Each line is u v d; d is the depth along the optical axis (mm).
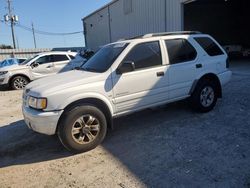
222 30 23812
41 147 5414
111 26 27641
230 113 6371
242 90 8516
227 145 4734
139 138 5375
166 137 5285
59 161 4730
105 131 5152
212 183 3658
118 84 5246
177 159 4391
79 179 4078
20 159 4969
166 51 5902
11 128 6891
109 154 4812
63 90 4770
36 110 4824
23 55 35281
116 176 4059
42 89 4855
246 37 25016
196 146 4793
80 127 4891
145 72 5539
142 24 20703
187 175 3900
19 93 12586
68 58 14539
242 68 13938
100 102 5145
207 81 6430
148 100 5664
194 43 6391
